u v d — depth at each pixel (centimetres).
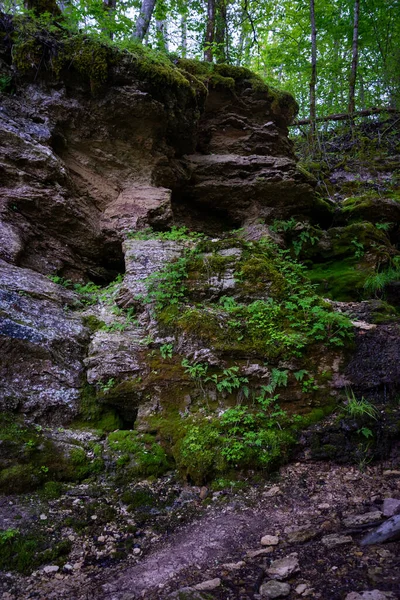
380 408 452
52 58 685
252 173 880
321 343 500
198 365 473
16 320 483
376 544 294
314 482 395
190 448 416
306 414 457
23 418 437
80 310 577
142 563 307
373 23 1505
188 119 812
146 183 770
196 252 598
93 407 469
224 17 1236
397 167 1168
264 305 528
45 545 321
